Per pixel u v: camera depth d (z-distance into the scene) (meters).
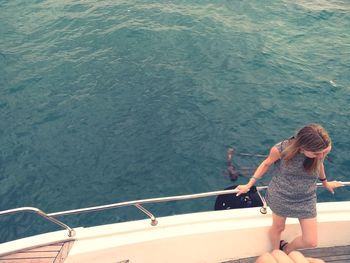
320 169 4.28
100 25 14.95
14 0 17.45
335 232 4.93
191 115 10.46
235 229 4.72
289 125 10.09
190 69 12.37
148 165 9.02
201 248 4.79
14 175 8.82
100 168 8.97
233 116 10.40
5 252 4.45
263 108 10.69
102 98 11.12
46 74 12.23
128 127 10.08
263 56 13.00
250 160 9.09
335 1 17.11
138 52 13.24
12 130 10.06
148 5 16.47
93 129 10.05
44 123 10.27
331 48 13.55
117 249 4.57
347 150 9.36
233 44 13.66
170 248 4.70
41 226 7.83
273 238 4.73
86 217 7.98
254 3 16.73
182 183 8.58
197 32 14.35
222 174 8.75
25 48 13.70
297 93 11.27
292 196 4.15
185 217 4.88
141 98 11.09
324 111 10.59
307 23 15.20
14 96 11.30
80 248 4.53
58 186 8.58
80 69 12.41
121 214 8.03
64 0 17.27
